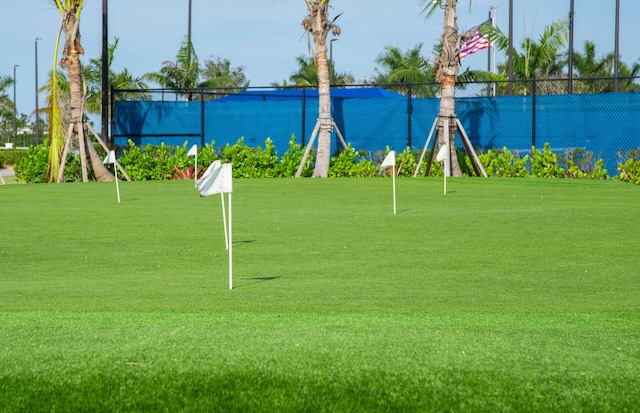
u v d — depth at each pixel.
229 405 4.73
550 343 5.69
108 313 6.92
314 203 18.64
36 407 4.75
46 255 11.27
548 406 4.66
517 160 27.47
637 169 25.25
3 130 111.06
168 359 5.26
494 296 8.08
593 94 27.64
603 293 8.27
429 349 5.45
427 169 27.56
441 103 27.47
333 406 4.68
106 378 5.01
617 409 4.63
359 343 5.59
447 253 11.20
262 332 5.97
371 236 12.98
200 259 10.86
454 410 4.62
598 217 15.29
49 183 26.11
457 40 27.33
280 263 10.45
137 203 18.77
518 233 13.20
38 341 5.77
